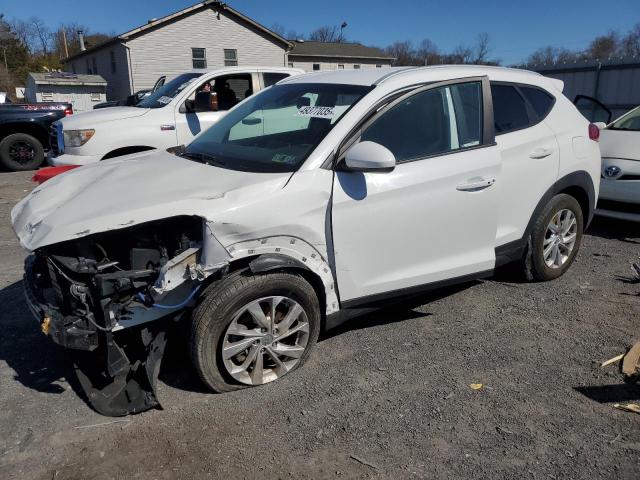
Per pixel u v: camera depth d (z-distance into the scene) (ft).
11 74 201.16
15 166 39.32
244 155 12.03
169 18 102.37
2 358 12.10
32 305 10.37
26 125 39.60
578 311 14.06
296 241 10.53
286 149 11.51
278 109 13.03
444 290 15.44
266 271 10.21
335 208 10.80
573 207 15.62
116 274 9.59
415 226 11.80
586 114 48.80
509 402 10.29
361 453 9.03
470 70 13.21
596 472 8.54
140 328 10.31
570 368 11.42
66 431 9.67
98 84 116.67
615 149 20.68
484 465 8.71
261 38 111.65
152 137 25.75
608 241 20.06
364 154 10.41
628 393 10.51
